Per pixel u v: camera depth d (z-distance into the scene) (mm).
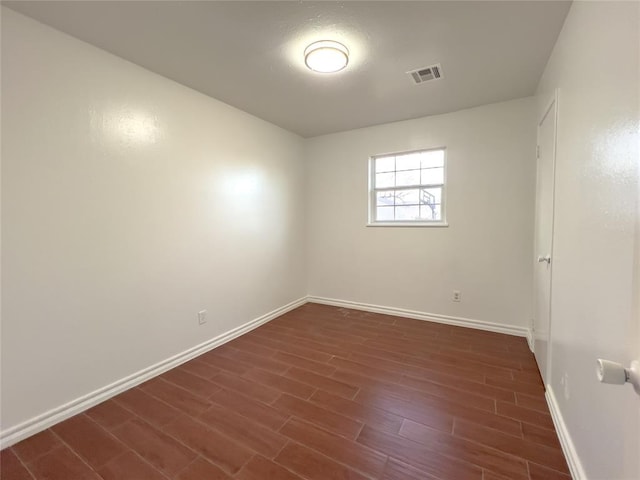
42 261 1788
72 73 1901
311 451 1590
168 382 2295
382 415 1874
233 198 3127
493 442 1631
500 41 2002
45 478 1443
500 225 3154
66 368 1897
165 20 1772
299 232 4238
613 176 1066
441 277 3496
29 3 1611
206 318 2846
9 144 1653
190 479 1429
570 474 1415
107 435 1729
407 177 3717
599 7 1226
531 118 2947
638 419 859
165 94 2457
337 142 4059
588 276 1305
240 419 1854
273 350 2832
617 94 1043
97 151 2029
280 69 2355
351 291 4113
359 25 1838
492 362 2537
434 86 2684
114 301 2146
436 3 1646
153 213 2385
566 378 1603
